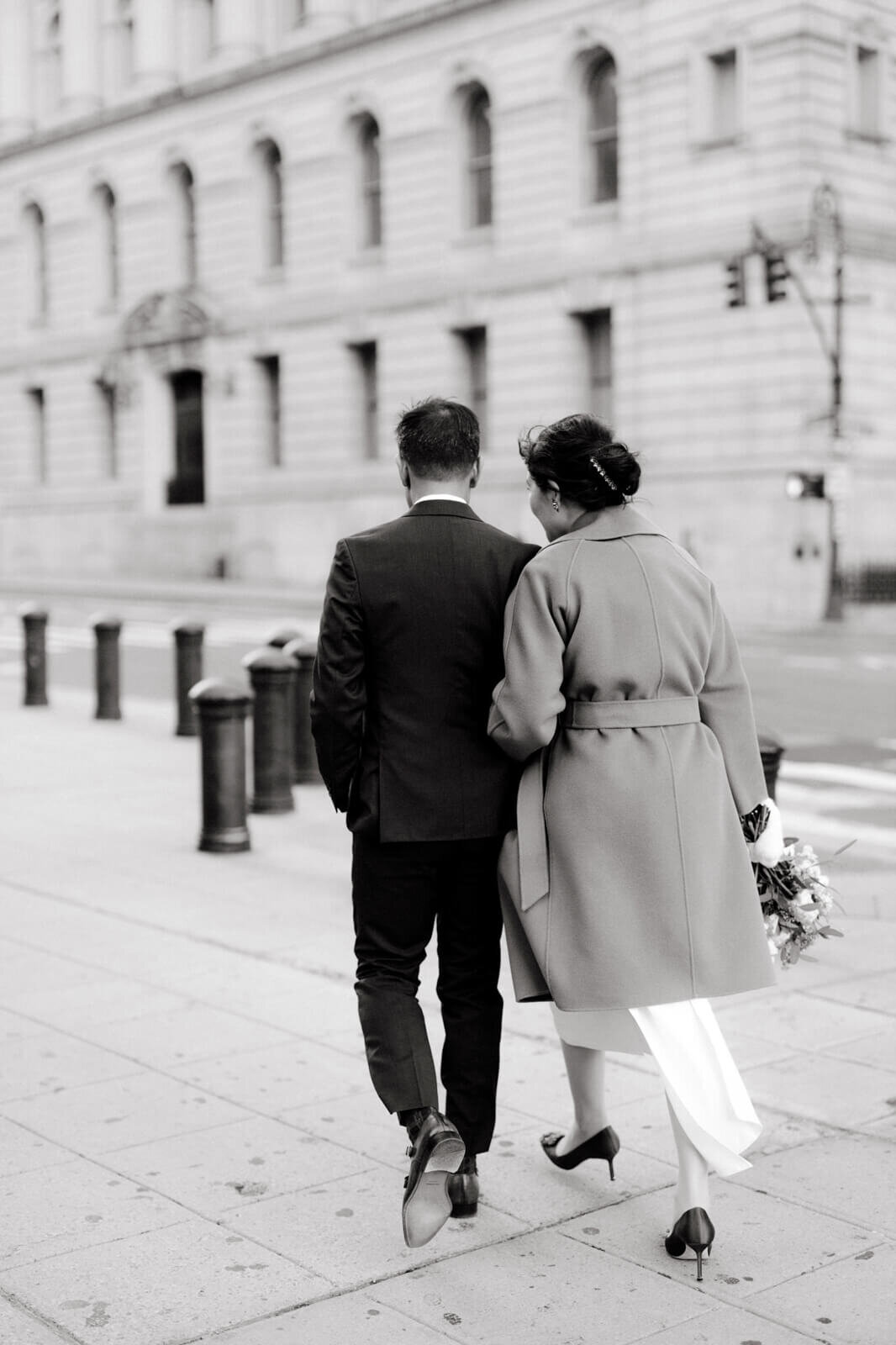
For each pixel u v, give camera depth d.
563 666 3.44
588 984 3.35
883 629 26.02
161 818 9.29
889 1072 4.75
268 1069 4.74
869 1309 3.21
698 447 29.14
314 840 8.58
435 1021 5.25
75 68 42.41
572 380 31.61
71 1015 5.30
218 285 38.69
